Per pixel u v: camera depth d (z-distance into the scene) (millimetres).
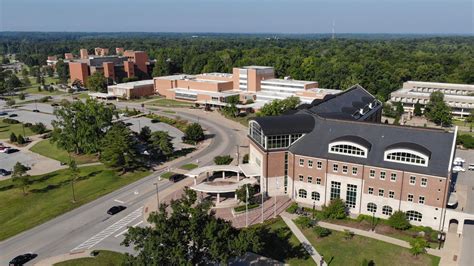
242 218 76312
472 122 159500
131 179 98125
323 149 79750
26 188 95000
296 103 144875
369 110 114125
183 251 47562
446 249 64562
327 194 80000
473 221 73688
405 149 71062
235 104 176125
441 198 68938
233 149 122750
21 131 154000
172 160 113000
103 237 70688
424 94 176125
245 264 60875
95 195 88562
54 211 80812
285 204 82125
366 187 75375
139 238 49844
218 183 89688
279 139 83250
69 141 115750
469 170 102562
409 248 64812
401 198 72500
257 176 87562
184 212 52031
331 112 100625
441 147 71875
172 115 176750
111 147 102750
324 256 63125
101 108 118625
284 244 66750
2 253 66062
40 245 68312
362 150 75312
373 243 66562
